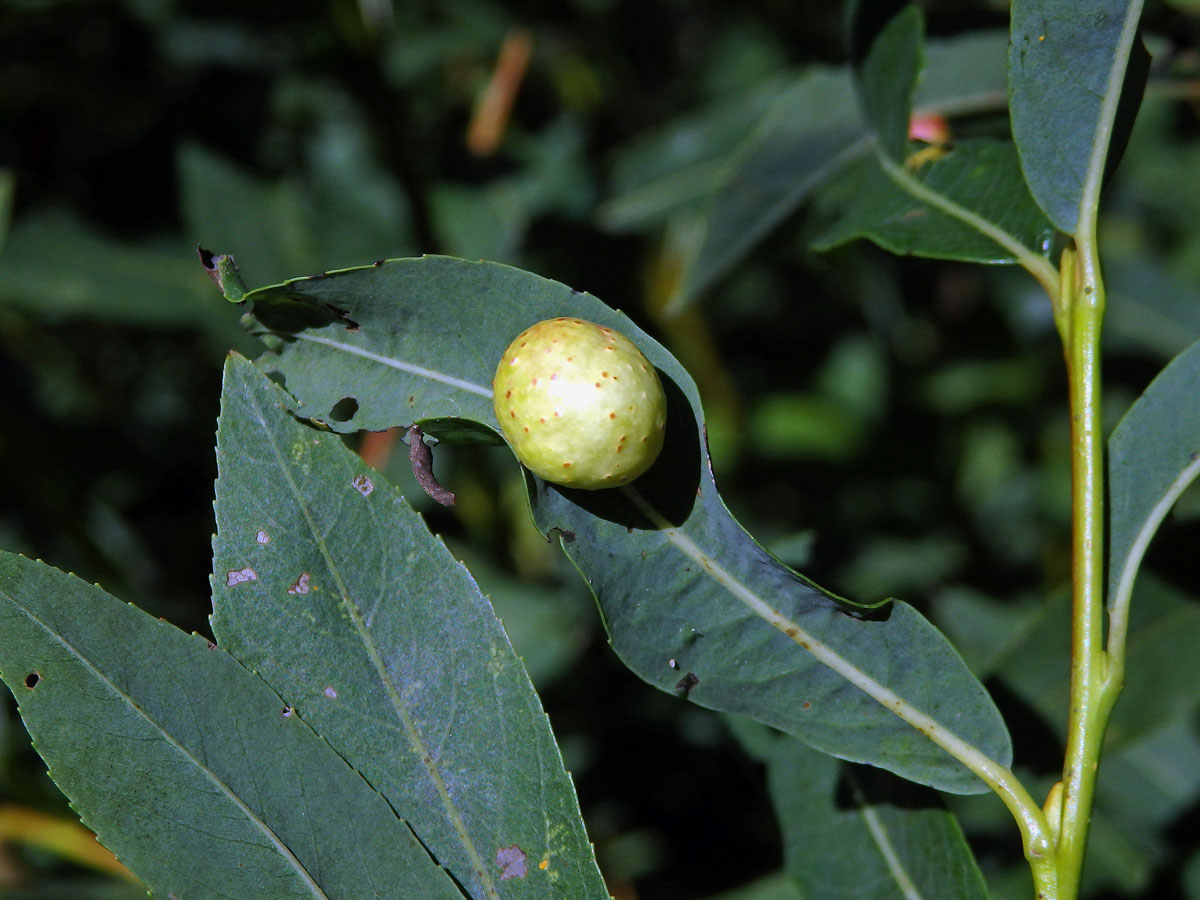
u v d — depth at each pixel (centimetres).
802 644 15
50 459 25
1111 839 21
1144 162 30
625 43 33
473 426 15
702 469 16
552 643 24
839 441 31
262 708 15
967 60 21
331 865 15
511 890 15
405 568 15
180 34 28
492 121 28
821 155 21
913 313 30
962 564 29
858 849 17
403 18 30
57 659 15
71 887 20
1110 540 15
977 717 15
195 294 26
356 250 27
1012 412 31
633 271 29
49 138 28
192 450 29
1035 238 16
